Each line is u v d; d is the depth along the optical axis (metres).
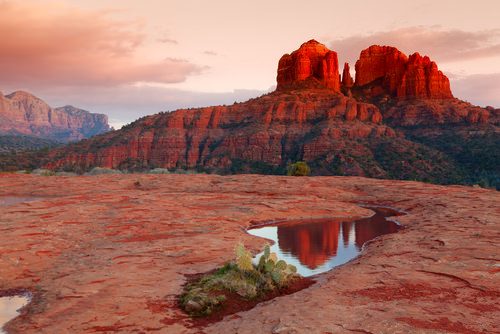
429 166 159.25
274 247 16.23
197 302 8.39
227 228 20.09
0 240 15.63
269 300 9.17
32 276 11.44
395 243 15.61
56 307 8.65
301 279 10.95
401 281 9.83
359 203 35.56
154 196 31.84
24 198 37.88
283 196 33.31
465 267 10.79
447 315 7.30
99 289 9.84
